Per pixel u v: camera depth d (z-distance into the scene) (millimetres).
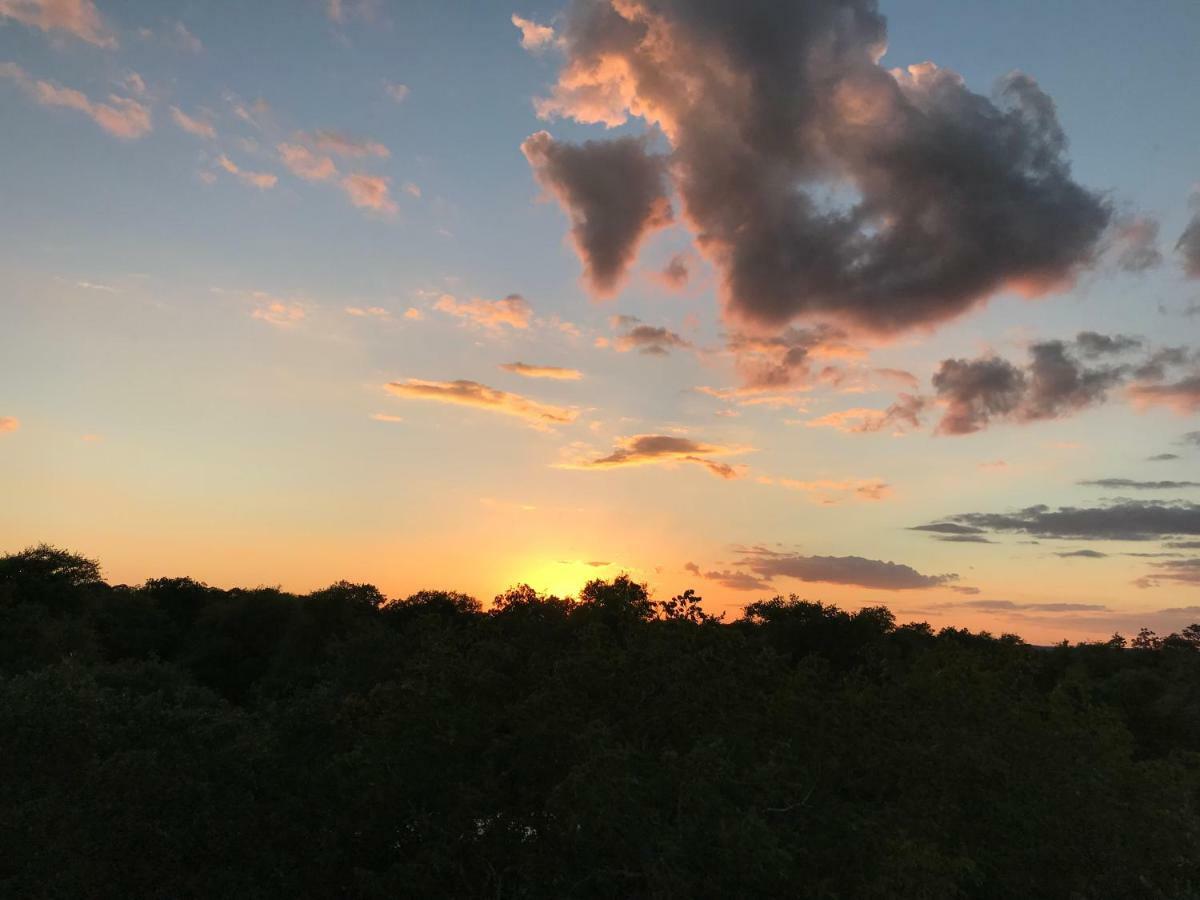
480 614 12414
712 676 10070
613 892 8367
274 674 54125
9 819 7805
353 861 9352
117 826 8094
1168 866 10438
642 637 10578
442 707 9586
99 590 63656
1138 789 11883
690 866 7883
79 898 7777
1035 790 10250
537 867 8602
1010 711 11242
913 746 10227
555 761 9266
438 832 9141
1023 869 9859
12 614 41844
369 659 23641
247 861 8641
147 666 34844
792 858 7441
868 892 7984
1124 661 53219
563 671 9812
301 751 9883
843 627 43719
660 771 8648
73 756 8344
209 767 8992
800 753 9867
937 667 13422
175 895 8180
